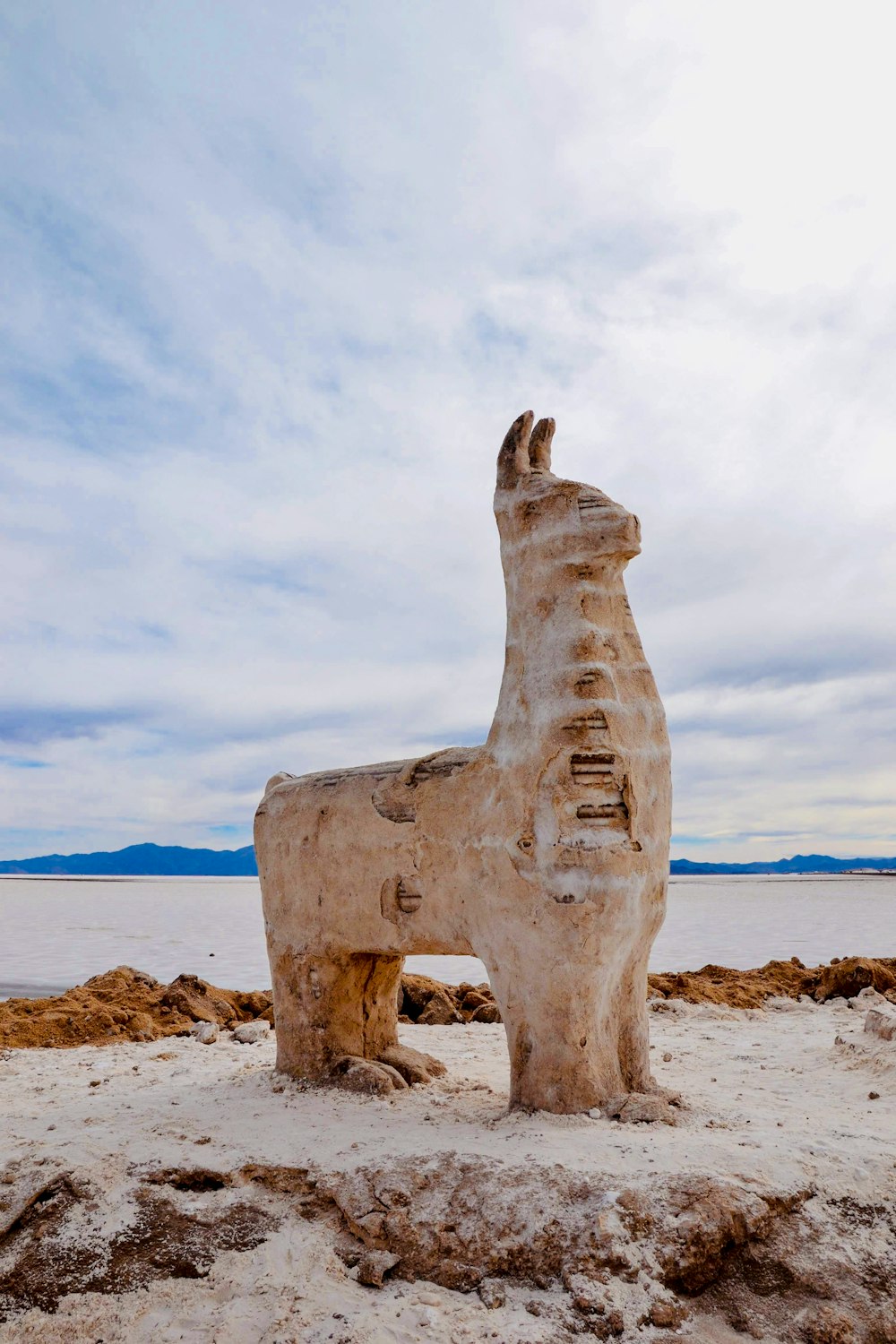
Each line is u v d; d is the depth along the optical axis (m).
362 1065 5.89
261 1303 3.68
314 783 6.25
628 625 5.41
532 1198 3.88
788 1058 6.82
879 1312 3.50
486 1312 3.54
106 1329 3.66
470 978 16.80
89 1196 4.29
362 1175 4.21
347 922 5.89
